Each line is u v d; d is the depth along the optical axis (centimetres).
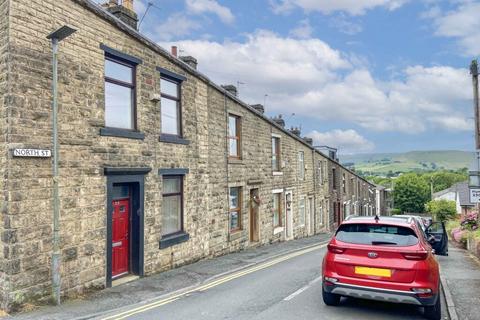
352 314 727
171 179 1229
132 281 1004
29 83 764
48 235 791
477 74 2052
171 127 1230
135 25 1154
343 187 3566
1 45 752
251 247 1762
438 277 705
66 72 845
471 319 688
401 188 7962
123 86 1034
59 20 834
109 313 739
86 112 890
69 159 843
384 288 681
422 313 739
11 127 727
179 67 1254
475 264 1373
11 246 722
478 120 2030
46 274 785
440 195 8262
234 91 1844
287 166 2216
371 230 742
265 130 1941
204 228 1384
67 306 774
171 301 830
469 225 2295
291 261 1409
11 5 739
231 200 1642
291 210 2262
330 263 736
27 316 703
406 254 682
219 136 1508
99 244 916
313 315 718
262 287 952
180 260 1231
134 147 1034
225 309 759
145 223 1071
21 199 741
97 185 913
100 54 938
